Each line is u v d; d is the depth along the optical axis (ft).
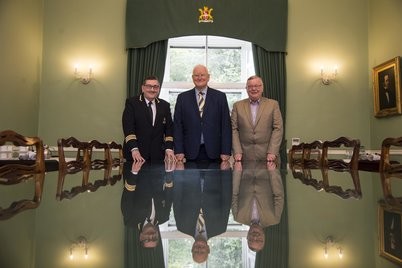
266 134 11.03
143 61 19.02
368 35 20.04
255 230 1.48
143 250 1.17
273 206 2.16
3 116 15.33
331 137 19.54
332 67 19.81
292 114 19.47
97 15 19.49
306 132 19.44
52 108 18.99
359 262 1.04
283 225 1.60
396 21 17.58
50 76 19.12
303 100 19.60
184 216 1.77
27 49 17.57
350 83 19.89
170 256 1.08
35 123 18.52
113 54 19.35
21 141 4.73
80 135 18.98
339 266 1.00
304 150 9.38
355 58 19.98
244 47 20.42
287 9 19.83
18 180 4.11
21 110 17.01
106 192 2.87
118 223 1.63
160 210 1.96
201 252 1.13
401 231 1.52
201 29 19.17
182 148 10.82
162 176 4.39
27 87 17.61
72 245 1.26
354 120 19.71
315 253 1.15
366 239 1.36
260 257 1.08
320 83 19.80
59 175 4.92
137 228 1.52
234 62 20.44
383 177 4.67
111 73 19.26
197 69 10.71
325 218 1.81
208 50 20.36
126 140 10.27
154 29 19.07
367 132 19.70
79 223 1.65
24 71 17.28
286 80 19.60
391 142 5.36
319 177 4.71
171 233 1.41
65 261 1.06
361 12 20.13
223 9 19.34
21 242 1.32
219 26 19.25
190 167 6.70
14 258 1.10
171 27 19.12
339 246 1.25
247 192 2.79
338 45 19.97
